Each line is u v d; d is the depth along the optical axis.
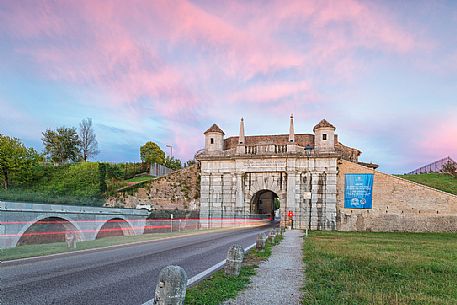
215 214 52.59
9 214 24.73
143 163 76.88
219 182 53.09
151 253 19.17
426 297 9.83
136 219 39.62
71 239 23.11
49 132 84.75
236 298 9.80
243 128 54.03
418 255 18.95
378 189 46.62
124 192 55.75
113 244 24.95
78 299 9.42
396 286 11.17
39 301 9.20
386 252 20.03
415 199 44.72
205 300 9.23
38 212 27.19
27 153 59.97
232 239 28.47
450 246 25.14
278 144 51.38
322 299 9.47
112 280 11.83
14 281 11.58
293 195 49.50
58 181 61.28
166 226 44.47
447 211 43.00
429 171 63.25
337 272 13.41
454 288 11.18
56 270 13.66
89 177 61.94
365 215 46.69
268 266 15.23
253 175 51.94
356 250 20.84
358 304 9.08
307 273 13.39
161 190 56.19
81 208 31.61
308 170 49.56
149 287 10.86
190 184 57.12
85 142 88.69
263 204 67.50
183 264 15.28
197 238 29.91
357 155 60.38
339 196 48.31
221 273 12.91
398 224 44.94
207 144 54.72
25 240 29.14
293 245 24.95
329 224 47.69
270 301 9.56
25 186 59.16
